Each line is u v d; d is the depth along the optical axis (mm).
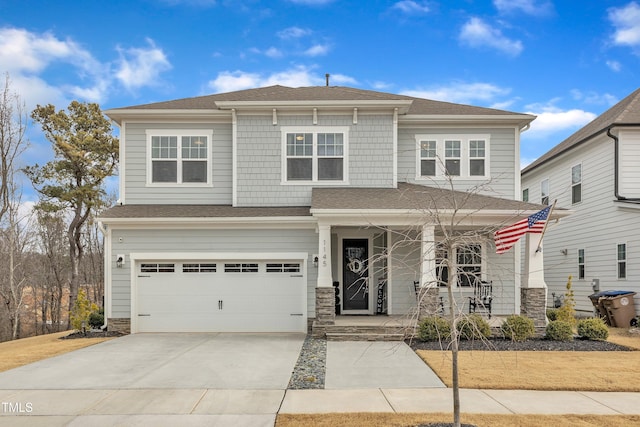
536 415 6496
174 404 7168
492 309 15203
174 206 15508
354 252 15859
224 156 15828
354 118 15484
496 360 9914
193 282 14656
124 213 14609
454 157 16062
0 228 26906
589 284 18406
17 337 27891
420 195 14273
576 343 11805
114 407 7039
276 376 8867
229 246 14617
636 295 15562
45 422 6410
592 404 7051
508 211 13023
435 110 16609
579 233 19219
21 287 27828
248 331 14531
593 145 18062
